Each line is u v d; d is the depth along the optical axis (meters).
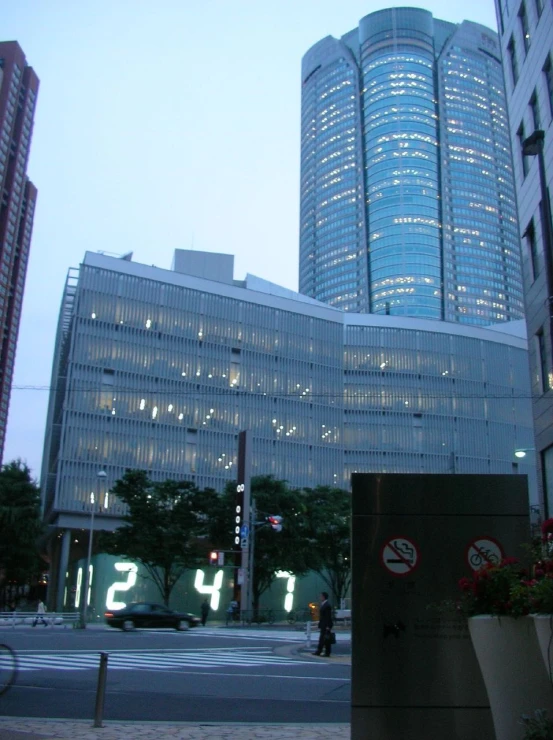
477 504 7.08
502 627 5.85
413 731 6.57
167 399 72.62
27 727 8.32
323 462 80.75
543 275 24.53
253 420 77.38
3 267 144.75
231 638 29.38
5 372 147.12
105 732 8.09
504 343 92.31
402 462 83.38
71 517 65.31
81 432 67.25
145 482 53.22
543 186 16.03
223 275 87.19
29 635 28.44
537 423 24.91
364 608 6.88
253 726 8.83
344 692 13.07
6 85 148.62
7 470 59.44
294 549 53.31
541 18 25.20
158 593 59.19
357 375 86.06
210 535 54.09
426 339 89.00
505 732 5.73
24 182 155.50
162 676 15.02
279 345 81.81
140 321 73.44
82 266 71.88
